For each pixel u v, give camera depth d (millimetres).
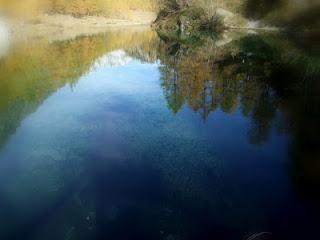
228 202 7680
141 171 8984
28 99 14547
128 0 54969
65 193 8086
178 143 10562
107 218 7188
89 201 7766
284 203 7605
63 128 11758
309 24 27453
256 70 20047
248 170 8977
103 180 8609
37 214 7406
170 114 13047
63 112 13258
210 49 28438
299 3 29766
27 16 37250
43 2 40156
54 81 17625
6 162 9523
